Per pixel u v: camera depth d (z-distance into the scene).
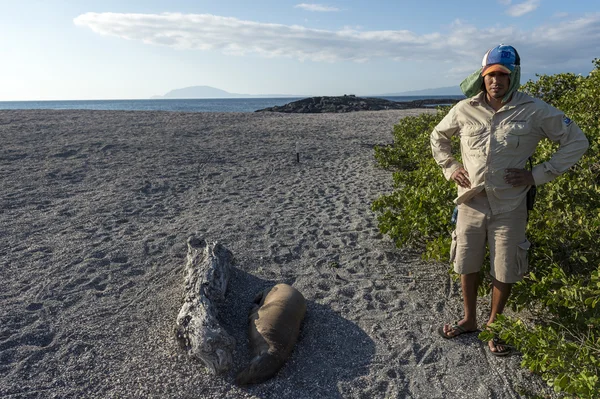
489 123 3.17
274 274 5.05
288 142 14.16
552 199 4.55
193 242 5.10
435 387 3.26
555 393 3.15
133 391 3.16
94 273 4.99
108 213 7.06
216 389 3.20
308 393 3.19
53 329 3.88
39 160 10.33
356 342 3.78
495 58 3.02
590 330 3.35
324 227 6.61
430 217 5.23
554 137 3.09
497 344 3.57
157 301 4.38
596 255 3.96
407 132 13.13
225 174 9.91
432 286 4.77
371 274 5.08
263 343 3.48
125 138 13.37
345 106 45.59
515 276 3.31
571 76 7.82
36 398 3.07
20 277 4.85
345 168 10.88
